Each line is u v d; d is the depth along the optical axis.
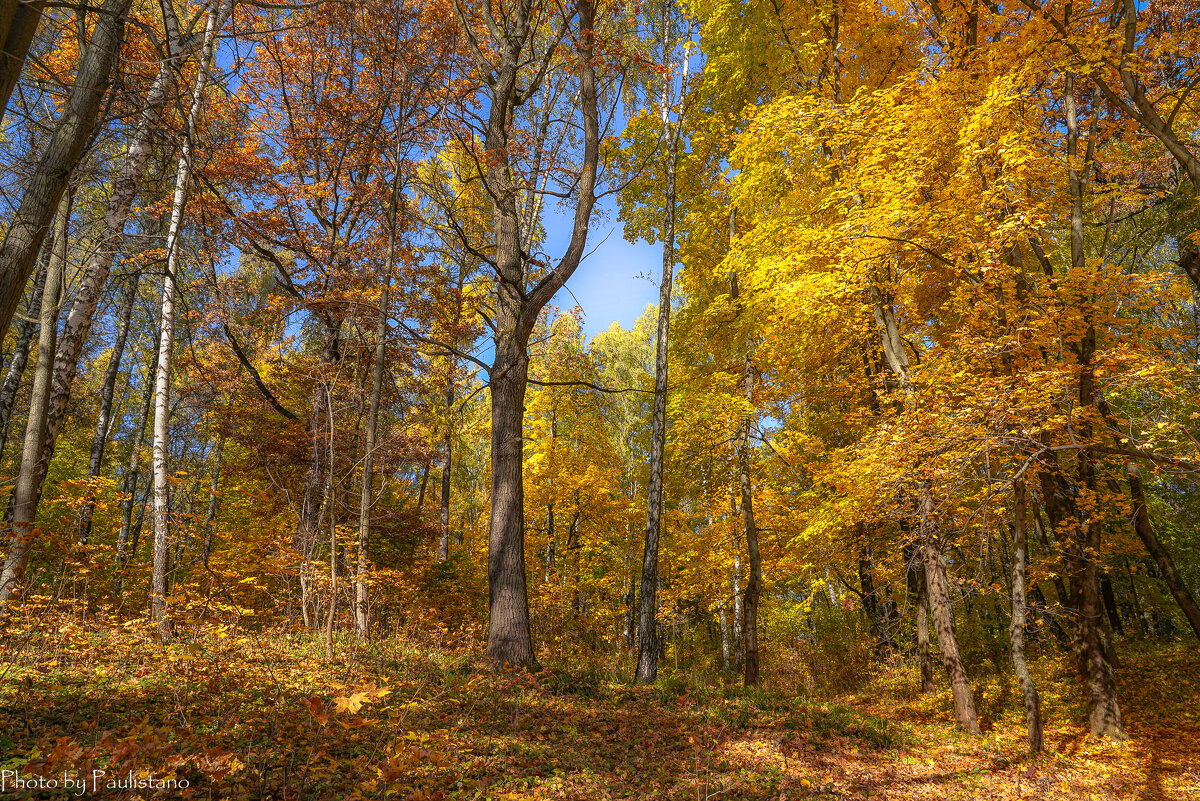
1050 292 8.46
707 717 8.62
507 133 12.45
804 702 10.37
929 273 11.18
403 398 15.07
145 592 10.62
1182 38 8.92
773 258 10.60
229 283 13.29
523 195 16.36
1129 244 11.91
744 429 13.16
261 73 13.56
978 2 10.37
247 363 13.59
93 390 21.08
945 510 9.32
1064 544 10.05
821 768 7.00
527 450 22.20
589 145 10.87
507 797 4.02
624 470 24.14
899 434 8.19
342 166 14.71
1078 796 6.75
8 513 7.91
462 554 19.08
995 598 13.71
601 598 22.16
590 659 14.66
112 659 6.44
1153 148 11.59
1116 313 9.30
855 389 11.12
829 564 15.13
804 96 10.40
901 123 9.23
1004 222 8.30
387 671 7.60
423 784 4.36
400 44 11.32
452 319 15.20
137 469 17.59
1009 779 7.34
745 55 12.41
